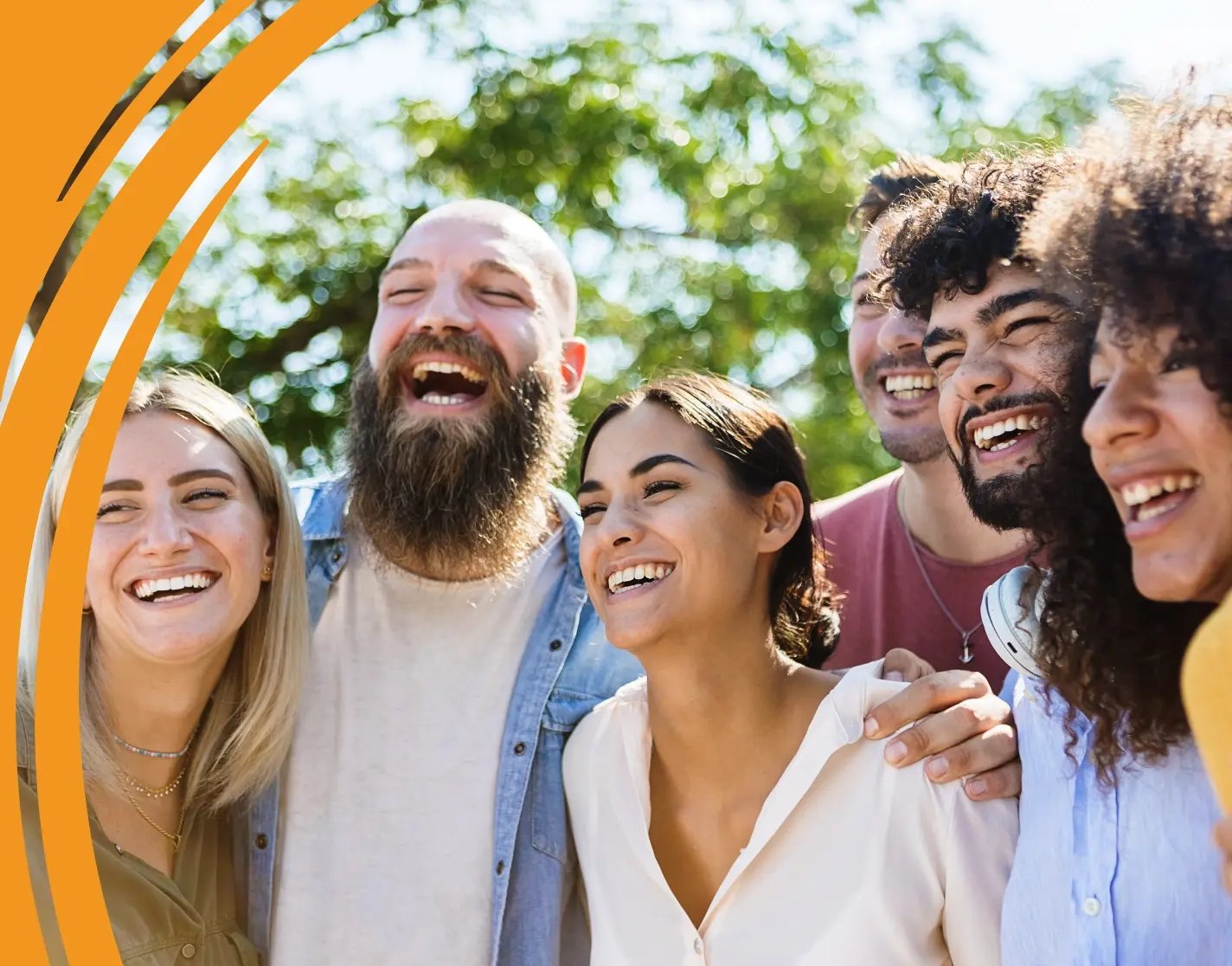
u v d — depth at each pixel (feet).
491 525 10.65
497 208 11.78
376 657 10.37
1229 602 5.69
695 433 8.87
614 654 10.32
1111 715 7.16
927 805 8.30
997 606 8.21
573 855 9.89
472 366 11.07
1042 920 7.69
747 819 8.71
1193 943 6.98
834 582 11.38
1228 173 6.25
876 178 11.59
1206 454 6.13
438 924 9.60
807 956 8.20
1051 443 7.37
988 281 8.63
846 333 31.24
